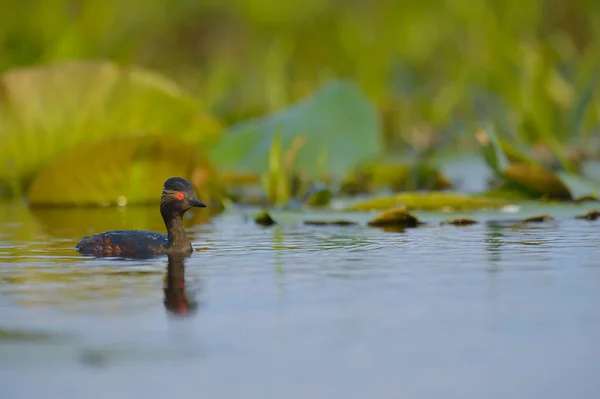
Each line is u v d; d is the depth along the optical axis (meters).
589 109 24.58
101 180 16.80
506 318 7.78
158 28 27.09
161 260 10.62
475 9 26.77
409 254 10.73
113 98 18.66
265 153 20.17
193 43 29.06
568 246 11.20
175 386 6.34
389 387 6.30
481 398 6.12
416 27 28.11
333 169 20.02
